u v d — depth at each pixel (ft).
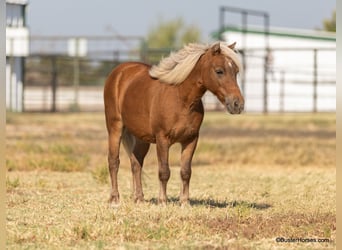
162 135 39.91
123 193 49.08
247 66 206.59
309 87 214.28
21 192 47.98
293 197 47.32
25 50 157.89
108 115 44.45
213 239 33.09
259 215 38.73
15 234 33.58
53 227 35.37
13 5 155.22
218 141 92.07
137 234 33.58
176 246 31.58
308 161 71.87
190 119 39.40
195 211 38.81
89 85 223.10
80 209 40.81
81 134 103.60
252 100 215.51
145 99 40.81
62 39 162.91
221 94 38.11
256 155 74.74
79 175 59.47
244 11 213.87
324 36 219.82
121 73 44.27
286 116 164.96
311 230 35.06
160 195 40.73
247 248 31.42
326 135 106.63
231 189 51.65
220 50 38.55
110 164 43.75
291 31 222.48
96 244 31.83
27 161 64.59
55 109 166.71
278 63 218.59
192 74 38.91
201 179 58.13
